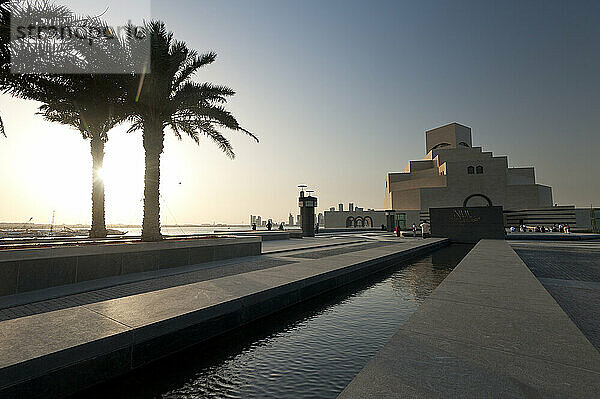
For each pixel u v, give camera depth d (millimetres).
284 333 4867
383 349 3115
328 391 3123
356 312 6035
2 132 10625
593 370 2656
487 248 15203
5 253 6586
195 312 4461
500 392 2309
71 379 3109
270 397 3023
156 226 11758
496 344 3234
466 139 72812
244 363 3805
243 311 5301
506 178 53719
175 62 11992
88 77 11734
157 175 11922
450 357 2932
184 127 13914
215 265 10625
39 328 3691
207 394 3102
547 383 2439
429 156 69812
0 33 9359
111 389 3229
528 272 7785
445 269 11445
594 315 5180
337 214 70188
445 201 56469
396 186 66875
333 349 4211
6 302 5910
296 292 6707
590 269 10078
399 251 13586
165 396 3086
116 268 8680
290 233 27984
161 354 3961
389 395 2273
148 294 5477
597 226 48031
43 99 12859
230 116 13203
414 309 6238
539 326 3779
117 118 14039
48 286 7191
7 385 2695
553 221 49688
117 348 3518
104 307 4617
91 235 15562
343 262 9852
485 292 5613
